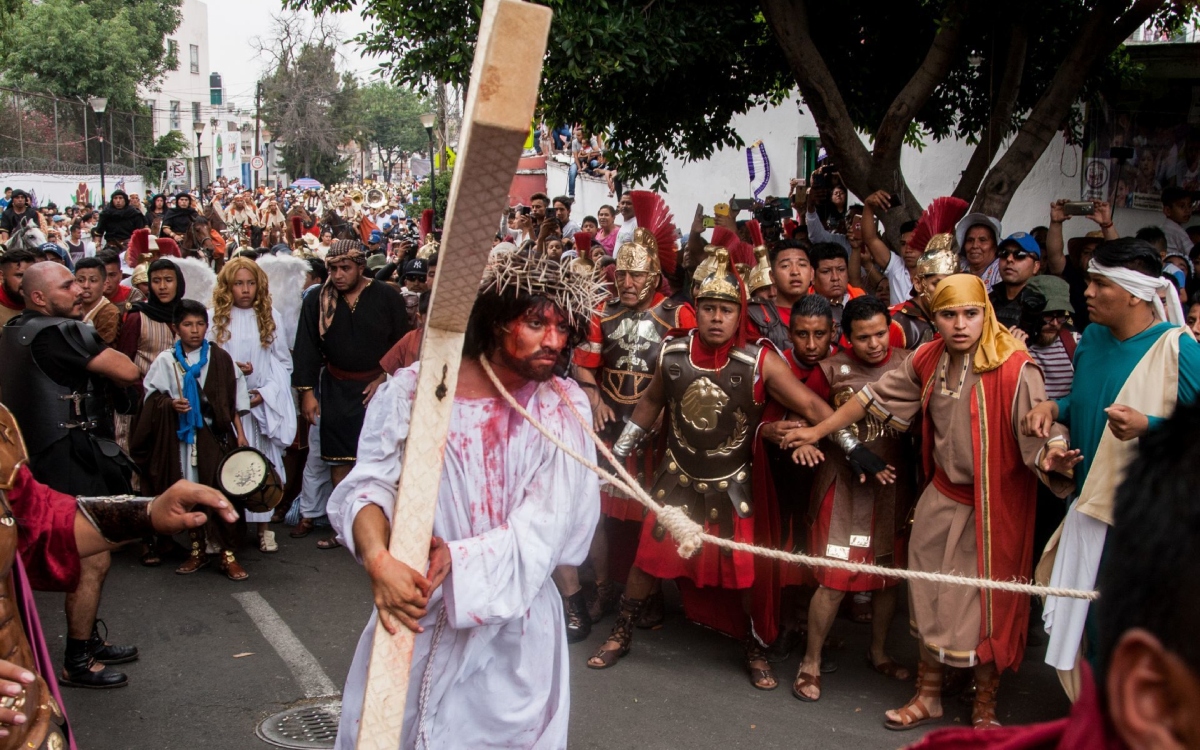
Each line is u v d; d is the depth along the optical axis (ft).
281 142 207.82
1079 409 13.74
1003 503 13.80
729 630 16.96
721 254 15.57
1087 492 13.20
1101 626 3.39
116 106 158.10
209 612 19.29
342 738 9.61
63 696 15.69
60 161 134.62
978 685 14.42
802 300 16.57
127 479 18.22
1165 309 13.83
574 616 17.78
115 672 16.10
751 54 28.84
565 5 22.07
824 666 16.69
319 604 19.77
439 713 9.27
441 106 91.45
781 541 17.29
